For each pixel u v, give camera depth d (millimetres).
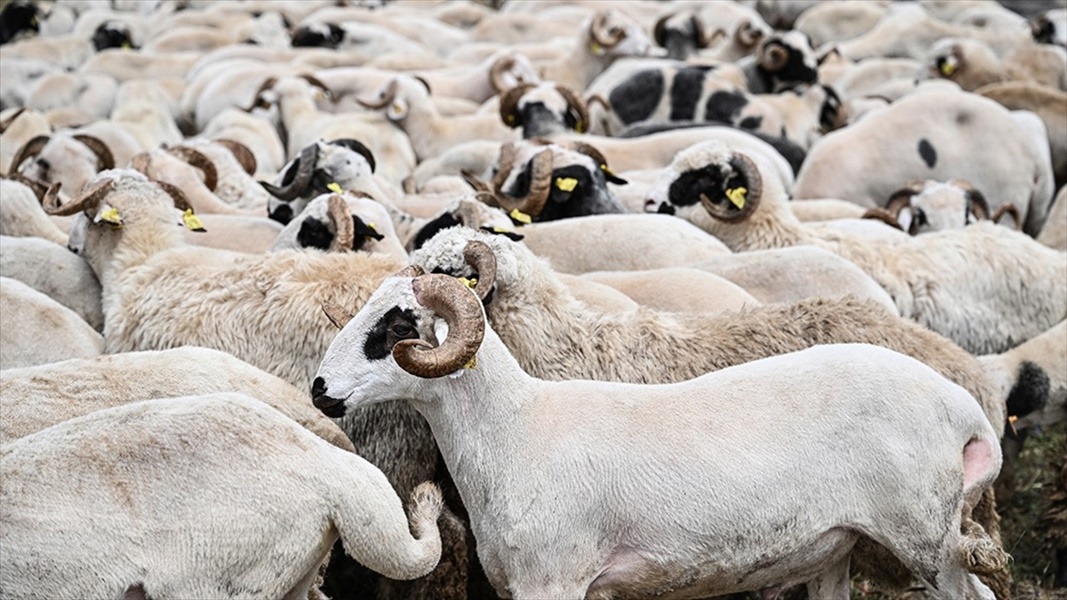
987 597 6414
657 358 7672
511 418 6418
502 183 11484
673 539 6277
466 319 6070
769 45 19141
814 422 6320
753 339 7773
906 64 20812
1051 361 9195
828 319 7875
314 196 10953
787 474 6258
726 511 6242
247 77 18953
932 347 7891
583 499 6285
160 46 23656
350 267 8023
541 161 10953
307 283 7906
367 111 17734
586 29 19500
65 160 13359
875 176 14484
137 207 8953
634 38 19422
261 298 7938
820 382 6426
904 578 7035
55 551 5297
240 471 5602
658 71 17734
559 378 7559
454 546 7266
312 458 5730
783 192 11031
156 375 6828
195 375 6891
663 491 6258
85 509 5383
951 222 12695
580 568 6309
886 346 7816
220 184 12227
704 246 10227
